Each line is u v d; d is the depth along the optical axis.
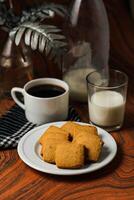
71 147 0.66
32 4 0.99
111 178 0.67
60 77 0.97
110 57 1.06
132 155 0.72
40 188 0.65
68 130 0.72
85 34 0.87
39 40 0.81
